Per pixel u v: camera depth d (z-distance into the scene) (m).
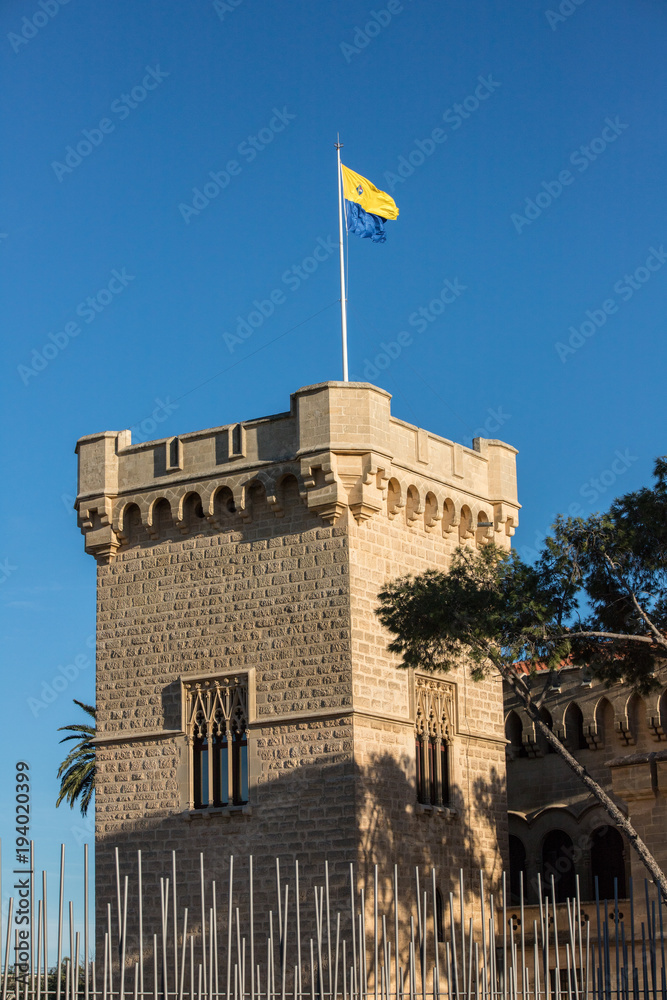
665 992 23.42
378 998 33.91
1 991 20.83
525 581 32.44
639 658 33.78
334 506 36.69
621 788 36.19
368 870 35.22
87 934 20.72
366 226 41.66
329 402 37.06
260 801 36.62
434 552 40.44
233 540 38.81
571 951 24.59
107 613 40.81
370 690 36.62
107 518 40.84
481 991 25.88
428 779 38.66
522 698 32.62
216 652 38.44
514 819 44.53
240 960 22.05
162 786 38.44
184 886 37.25
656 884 29.78
